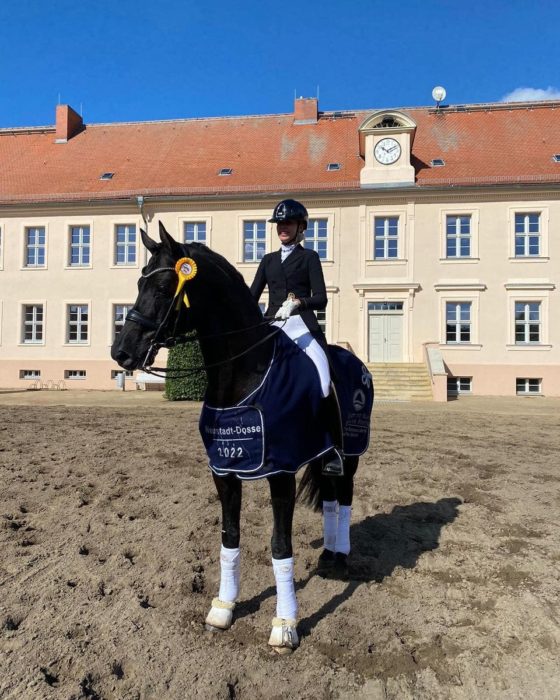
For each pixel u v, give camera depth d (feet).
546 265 72.90
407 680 9.15
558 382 71.82
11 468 23.12
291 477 10.35
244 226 79.30
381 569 13.64
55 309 81.92
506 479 22.67
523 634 10.59
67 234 82.28
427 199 75.20
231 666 9.38
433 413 49.52
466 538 15.84
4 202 82.28
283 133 92.17
